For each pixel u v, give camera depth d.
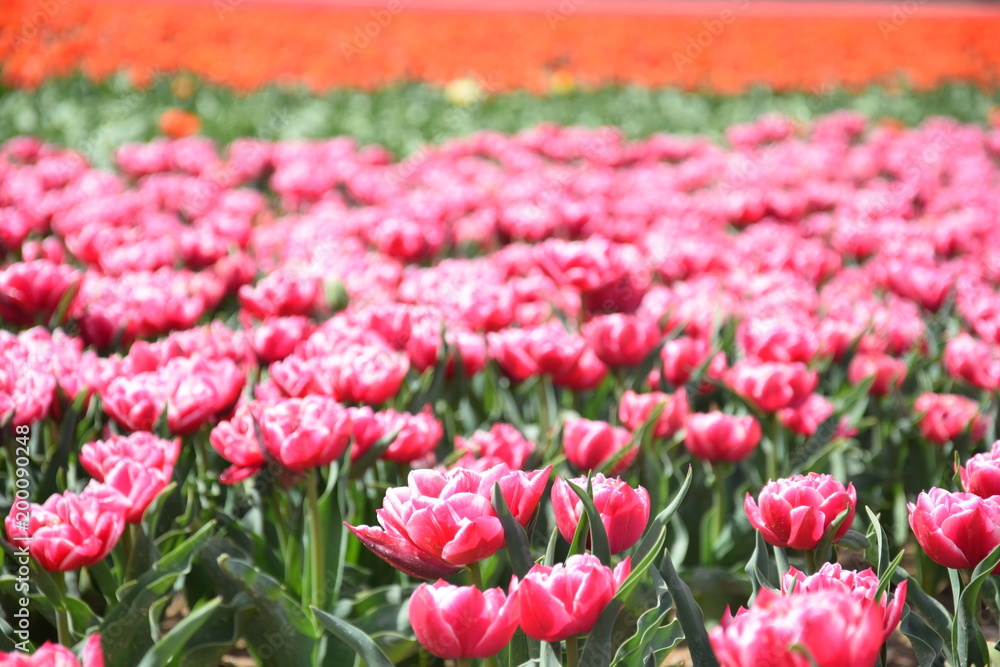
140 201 6.23
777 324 3.03
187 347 2.97
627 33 14.72
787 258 4.71
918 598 1.95
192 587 2.50
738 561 2.77
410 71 13.12
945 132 8.61
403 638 2.18
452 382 3.09
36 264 3.39
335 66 12.01
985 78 13.34
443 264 4.65
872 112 12.09
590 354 3.11
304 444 2.05
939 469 3.07
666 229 5.59
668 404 2.82
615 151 8.45
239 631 2.17
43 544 1.83
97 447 2.15
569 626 1.51
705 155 8.38
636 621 2.30
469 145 8.30
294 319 3.23
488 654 1.50
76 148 8.90
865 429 3.44
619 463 2.51
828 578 1.55
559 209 5.55
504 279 4.67
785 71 13.27
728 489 2.99
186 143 7.54
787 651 1.27
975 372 3.03
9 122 9.59
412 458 2.45
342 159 7.50
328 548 2.32
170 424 2.43
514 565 1.63
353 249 5.03
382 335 3.22
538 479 1.69
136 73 11.25
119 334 3.23
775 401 2.67
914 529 1.80
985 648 1.82
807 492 1.75
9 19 11.85
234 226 5.20
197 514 2.72
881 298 4.71
